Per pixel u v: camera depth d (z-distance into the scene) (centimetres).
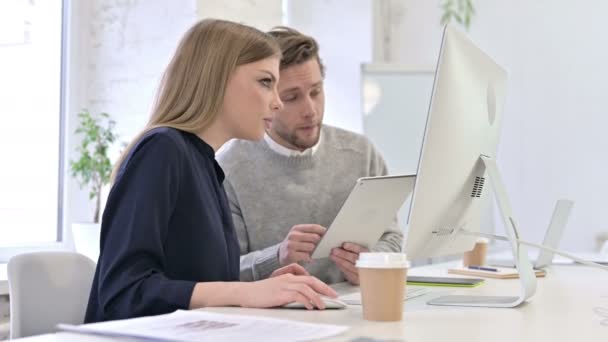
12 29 276
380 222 157
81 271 157
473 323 100
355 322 100
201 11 284
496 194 128
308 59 191
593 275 185
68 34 295
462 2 403
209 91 138
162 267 121
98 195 275
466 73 125
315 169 204
